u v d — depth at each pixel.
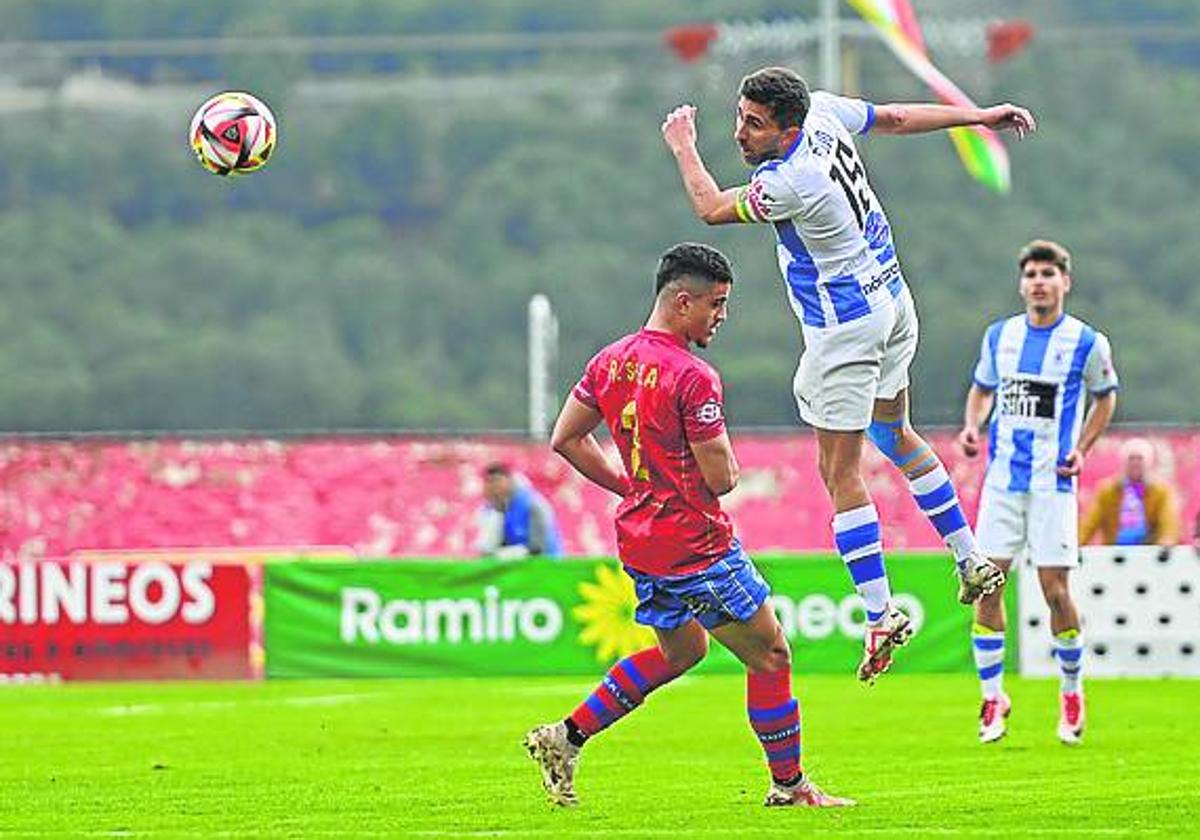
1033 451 28.98
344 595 42.97
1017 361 29.25
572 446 20.73
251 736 31.06
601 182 136.12
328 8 147.12
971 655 42.00
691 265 20.17
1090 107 135.12
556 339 129.12
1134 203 130.88
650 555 20.31
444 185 138.88
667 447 20.06
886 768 25.73
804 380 21.86
